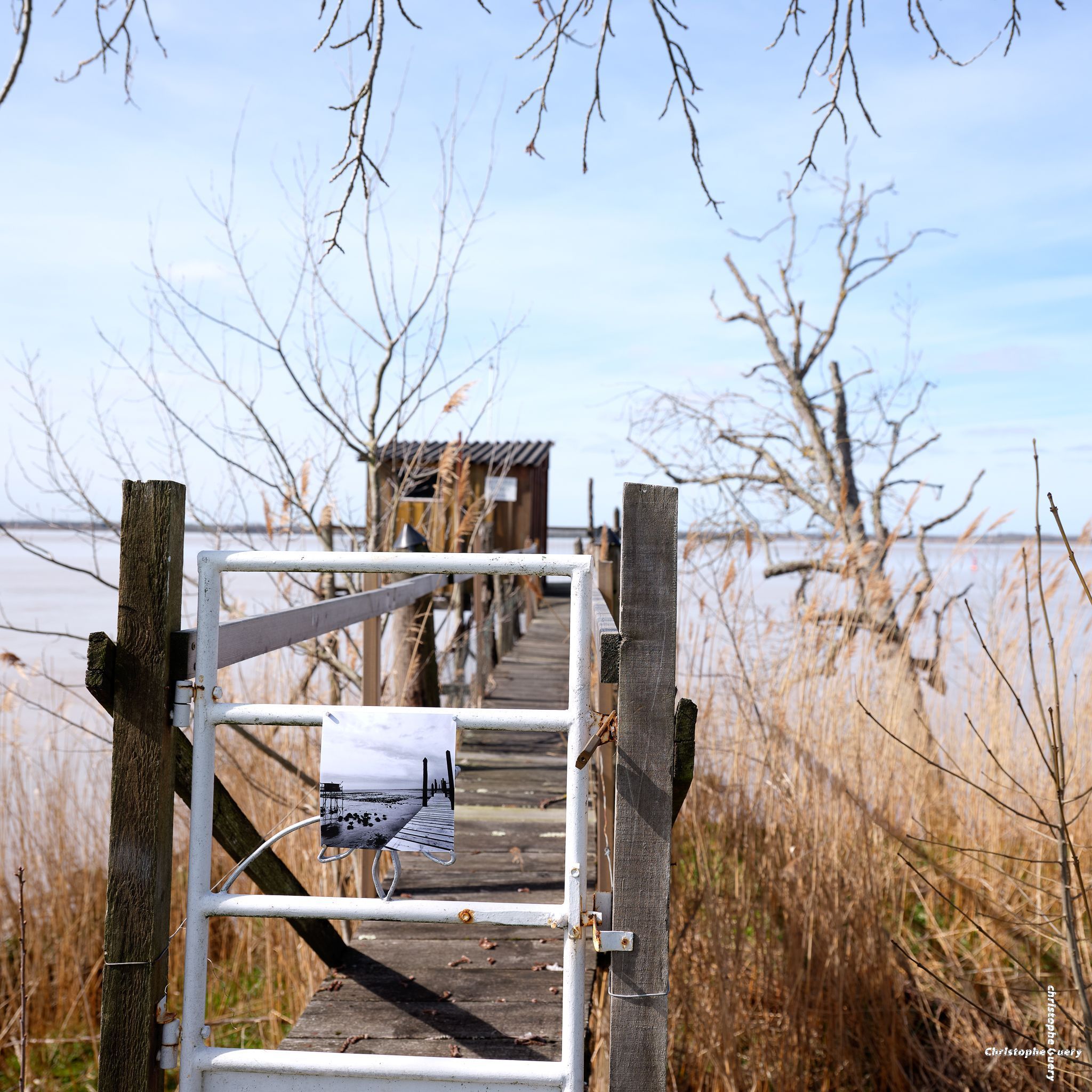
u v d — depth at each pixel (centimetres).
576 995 182
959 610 693
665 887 180
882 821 529
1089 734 552
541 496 1652
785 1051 433
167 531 184
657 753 179
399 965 297
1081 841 529
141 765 183
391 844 187
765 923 487
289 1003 482
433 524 668
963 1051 445
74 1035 509
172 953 562
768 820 511
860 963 471
